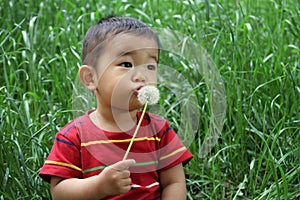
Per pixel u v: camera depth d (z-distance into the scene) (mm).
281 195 2703
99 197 2092
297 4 4004
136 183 2184
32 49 3518
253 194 2775
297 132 3111
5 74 3213
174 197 2264
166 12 4531
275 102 3238
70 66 3512
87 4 4328
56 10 4133
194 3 3678
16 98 3572
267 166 2777
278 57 3408
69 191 2113
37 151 2770
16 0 4066
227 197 2916
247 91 3320
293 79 3186
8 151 2627
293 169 2826
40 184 2697
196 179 3010
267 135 3031
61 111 3033
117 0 4316
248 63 3395
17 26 3627
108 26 2207
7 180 2613
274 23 3896
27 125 2998
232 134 3215
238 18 3549
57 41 3684
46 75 3723
